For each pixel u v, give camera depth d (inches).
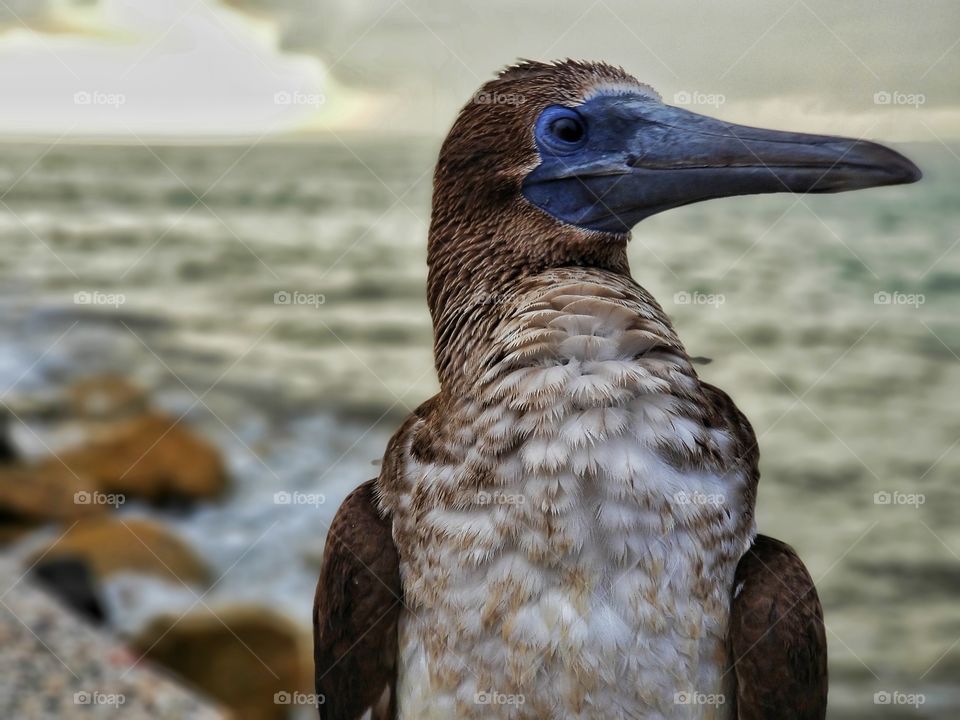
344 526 20.5
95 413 70.5
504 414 18.2
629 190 20.4
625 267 21.7
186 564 54.2
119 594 49.8
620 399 18.0
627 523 17.7
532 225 20.6
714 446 18.5
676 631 17.9
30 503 56.1
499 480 18.1
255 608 44.8
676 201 20.5
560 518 17.8
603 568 17.8
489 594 18.1
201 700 38.5
